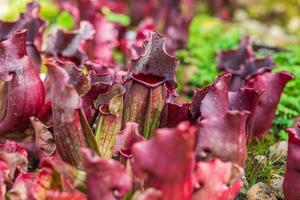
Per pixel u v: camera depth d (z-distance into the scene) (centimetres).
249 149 119
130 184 85
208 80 162
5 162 92
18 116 103
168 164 82
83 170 97
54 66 94
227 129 91
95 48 147
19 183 89
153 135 103
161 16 197
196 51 186
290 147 97
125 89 103
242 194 109
